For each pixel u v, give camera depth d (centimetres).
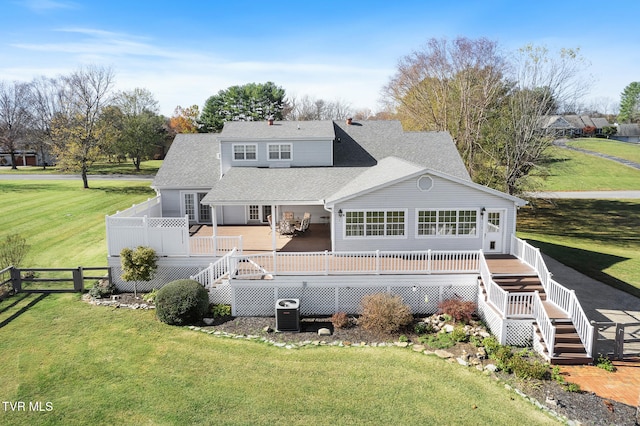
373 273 1689
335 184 2217
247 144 2533
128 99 7256
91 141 4644
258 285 1691
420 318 1684
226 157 2547
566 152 7194
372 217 1870
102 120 5378
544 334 1381
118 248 1884
